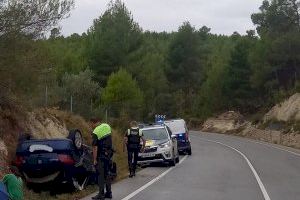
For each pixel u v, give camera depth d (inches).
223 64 3174.2
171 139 962.7
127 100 1752.0
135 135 753.0
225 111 3125.0
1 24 558.9
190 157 1181.1
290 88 2422.5
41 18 592.7
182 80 3543.3
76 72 2038.6
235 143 1820.9
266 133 2187.5
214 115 3157.0
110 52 2092.8
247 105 2977.4
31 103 671.8
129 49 2180.1
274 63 2469.2
